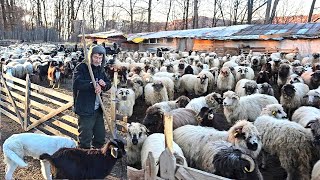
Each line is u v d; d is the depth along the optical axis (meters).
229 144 3.07
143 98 7.26
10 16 31.95
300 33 14.35
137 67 9.12
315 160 3.36
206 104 5.27
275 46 14.99
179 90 8.20
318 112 4.50
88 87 3.19
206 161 3.01
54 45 23.47
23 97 5.29
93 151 2.75
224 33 17.72
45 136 3.29
